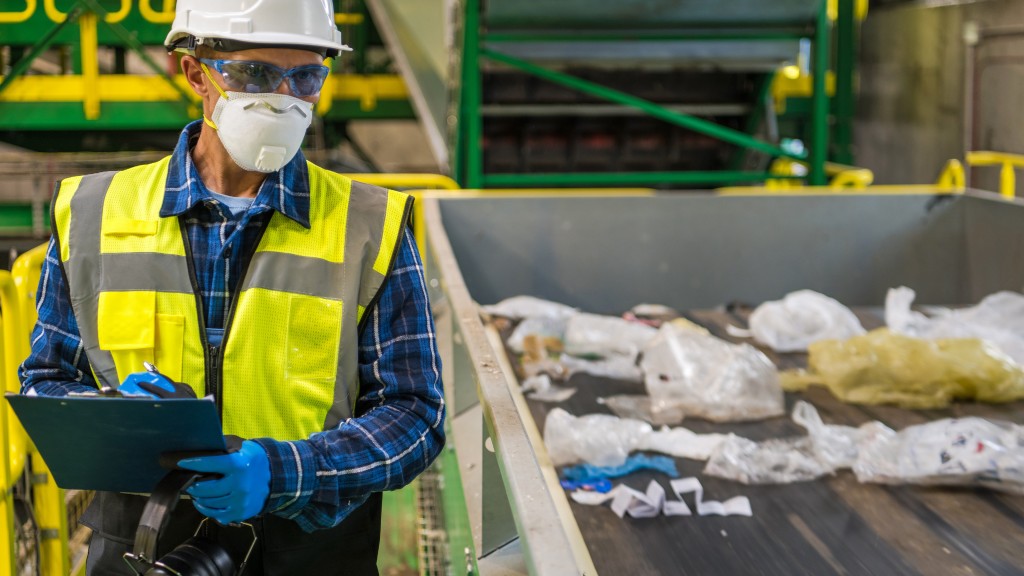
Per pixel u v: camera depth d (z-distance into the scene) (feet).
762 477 7.66
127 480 4.53
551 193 15.37
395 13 20.94
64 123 22.45
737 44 21.81
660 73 23.99
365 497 5.10
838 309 11.80
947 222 15.81
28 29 22.26
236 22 4.58
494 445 4.87
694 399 9.11
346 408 5.02
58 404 4.06
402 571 9.07
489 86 23.24
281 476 4.41
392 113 24.35
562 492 7.43
